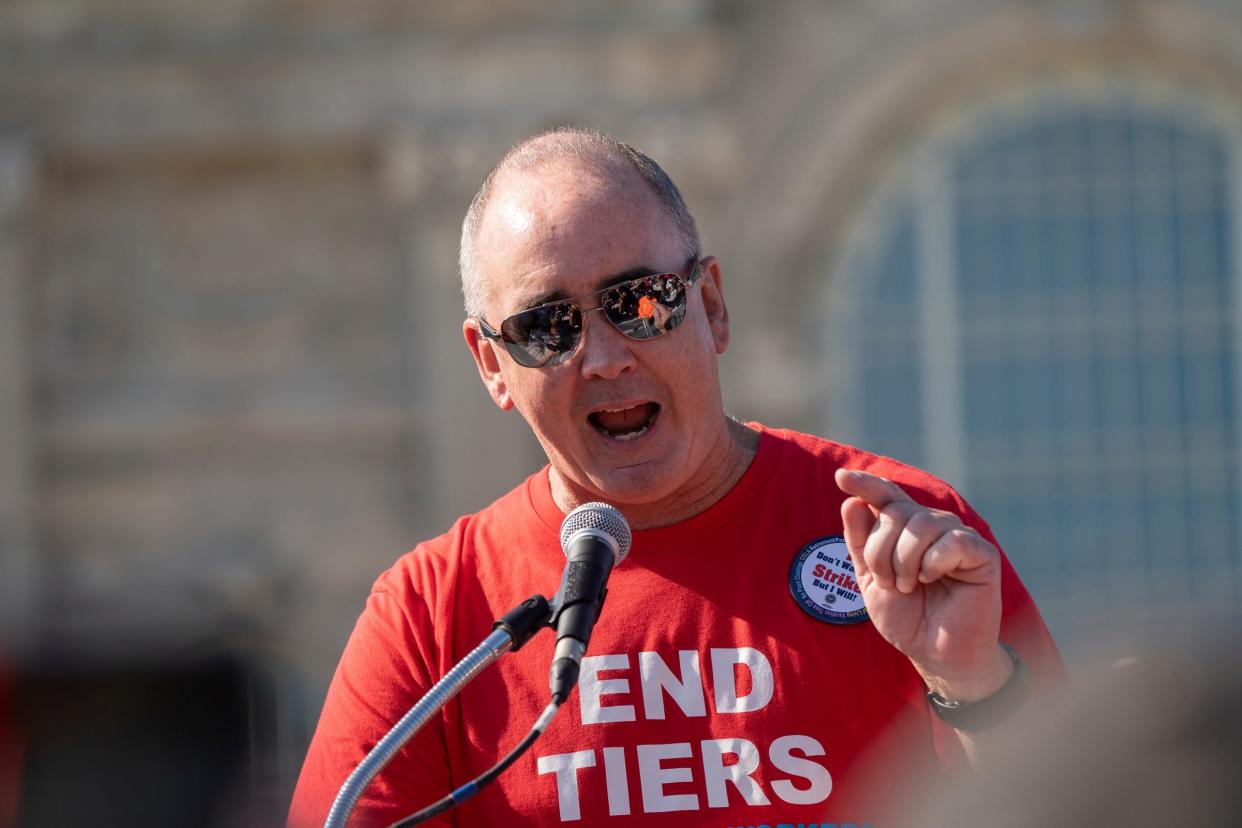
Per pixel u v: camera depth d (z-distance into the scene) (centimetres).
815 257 1630
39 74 1622
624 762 370
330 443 1631
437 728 388
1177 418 1623
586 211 389
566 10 1617
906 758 369
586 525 359
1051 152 1642
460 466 1586
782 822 363
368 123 1617
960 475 1636
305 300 1642
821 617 378
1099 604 1620
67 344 1644
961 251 1644
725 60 1623
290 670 1608
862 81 1614
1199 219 1625
